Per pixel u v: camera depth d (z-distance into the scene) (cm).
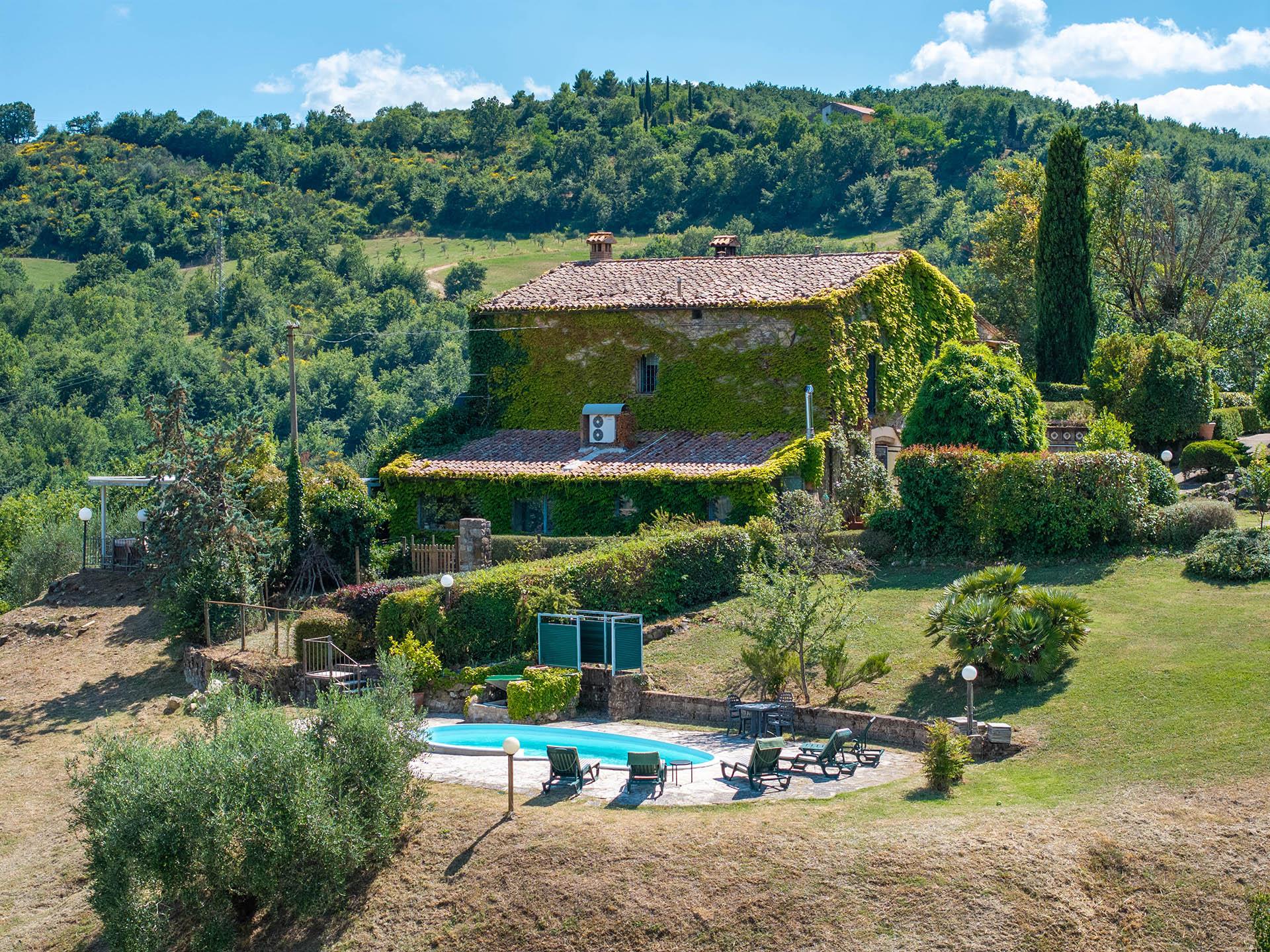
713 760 2469
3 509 6538
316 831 2128
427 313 14212
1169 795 2044
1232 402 5356
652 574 3338
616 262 5272
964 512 3481
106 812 2191
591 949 1944
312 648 3095
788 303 4306
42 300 13612
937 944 1831
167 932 2211
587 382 4738
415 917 2088
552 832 2170
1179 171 15412
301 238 17088
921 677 2731
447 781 2455
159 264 15888
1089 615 2855
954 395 3859
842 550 3578
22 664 3634
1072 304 5719
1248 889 1823
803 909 1917
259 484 4075
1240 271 9881
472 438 4844
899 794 2198
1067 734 2341
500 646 3081
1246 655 2477
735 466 4044
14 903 2438
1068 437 4547
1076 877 1895
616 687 2816
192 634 3544
